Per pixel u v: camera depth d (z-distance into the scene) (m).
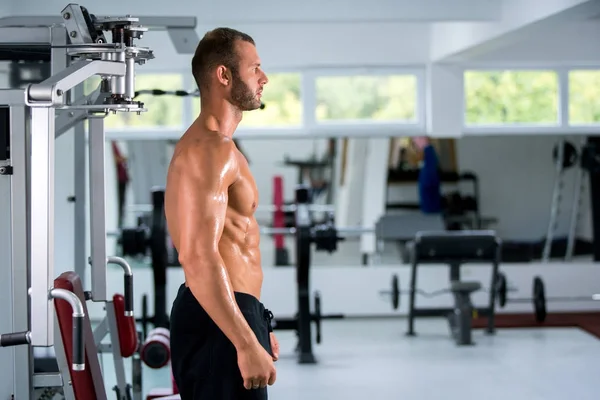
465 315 8.15
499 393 6.34
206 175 2.76
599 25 9.30
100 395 3.39
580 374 6.90
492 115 9.48
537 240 9.46
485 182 9.38
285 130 9.34
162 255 7.29
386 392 6.41
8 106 3.51
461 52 8.28
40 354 4.60
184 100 9.22
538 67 9.48
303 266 7.46
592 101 9.51
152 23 4.86
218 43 2.93
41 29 3.87
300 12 6.57
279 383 6.75
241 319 2.73
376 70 9.38
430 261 8.41
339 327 9.06
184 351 2.93
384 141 9.33
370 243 9.35
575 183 9.45
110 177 9.16
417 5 6.68
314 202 9.29
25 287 3.40
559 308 9.56
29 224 3.60
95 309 8.17
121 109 3.19
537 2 6.05
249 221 2.97
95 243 3.91
